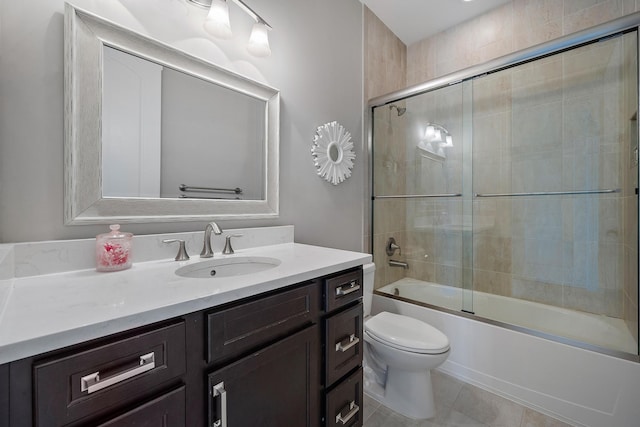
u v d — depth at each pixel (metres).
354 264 1.12
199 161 1.21
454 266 2.27
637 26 1.33
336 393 1.03
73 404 0.49
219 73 1.26
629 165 1.51
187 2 1.17
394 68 2.44
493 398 1.57
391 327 1.54
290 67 1.58
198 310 0.67
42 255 0.84
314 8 1.73
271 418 0.82
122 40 1.00
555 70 1.82
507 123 2.02
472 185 2.18
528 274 2.01
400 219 2.39
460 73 1.89
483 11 2.17
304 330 0.92
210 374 0.68
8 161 0.81
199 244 1.18
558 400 1.42
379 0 2.06
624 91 1.54
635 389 1.25
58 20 0.88
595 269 1.77
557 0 1.90
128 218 1.01
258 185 1.43
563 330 1.64
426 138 2.32
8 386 0.44
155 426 0.59
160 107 1.10
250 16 1.38
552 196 1.91
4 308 0.58
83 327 0.51
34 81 0.84
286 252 1.29
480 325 1.69
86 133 0.92
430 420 1.40
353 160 2.02
